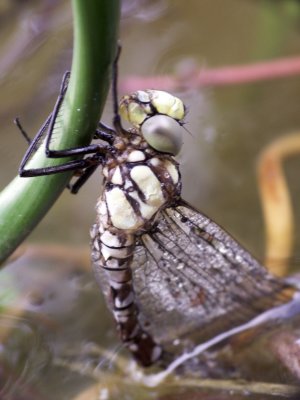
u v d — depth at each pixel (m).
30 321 0.15
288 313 0.13
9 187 0.09
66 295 0.15
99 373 0.13
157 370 0.13
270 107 0.21
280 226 0.16
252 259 0.12
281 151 0.19
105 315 0.15
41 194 0.09
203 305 0.12
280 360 0.12
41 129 0.10
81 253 0.16
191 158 0.19
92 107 0.09
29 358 0.14
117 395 0.13
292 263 0.15
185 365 0.13
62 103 0.09
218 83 0.21
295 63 0.20
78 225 0.18
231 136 0.20
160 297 0.12
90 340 0.14
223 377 0.12
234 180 0.19
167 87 0.21
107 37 0.08
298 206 0.18
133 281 0.12
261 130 0.20
